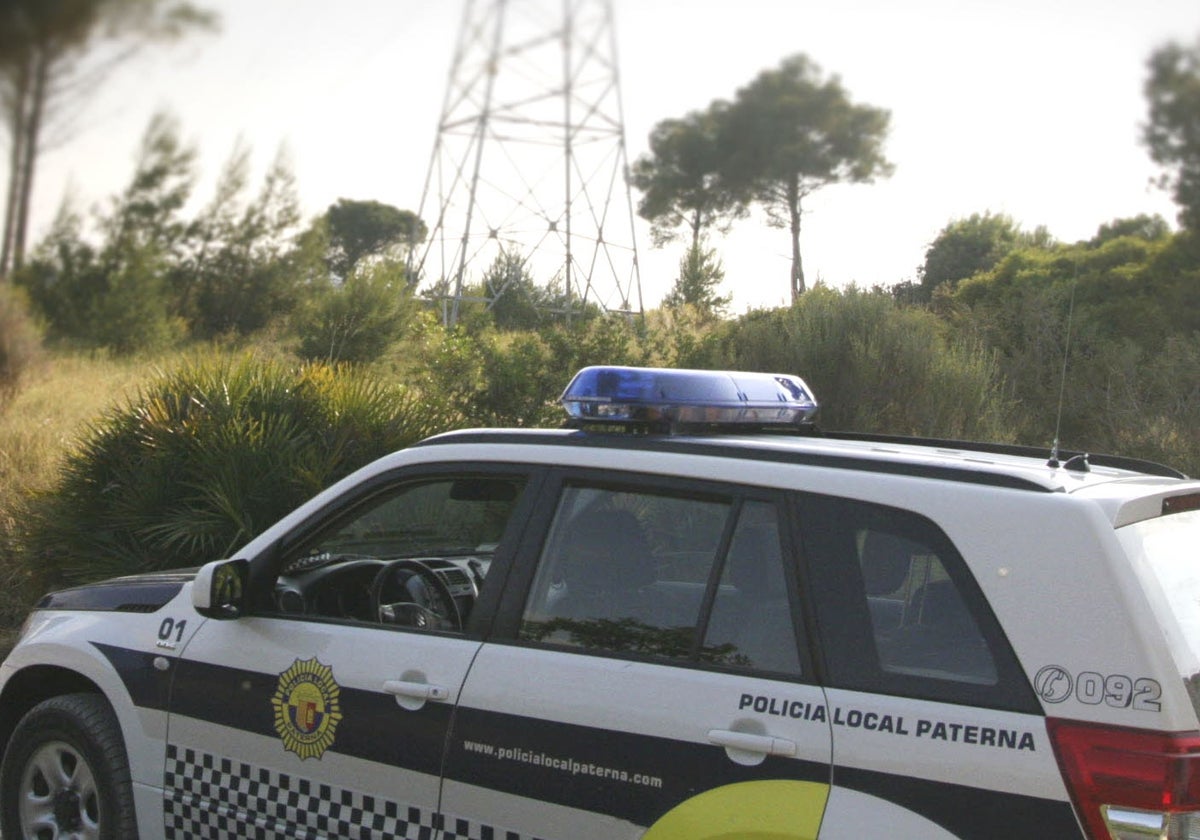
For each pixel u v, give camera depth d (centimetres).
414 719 314
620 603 301
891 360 1005
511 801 296
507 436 339
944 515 262
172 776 363
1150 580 246
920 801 245
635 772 279
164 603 381
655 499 306
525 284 1877
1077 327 1046
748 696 271
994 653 248
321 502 364
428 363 1012
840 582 271
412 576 373
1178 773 226
